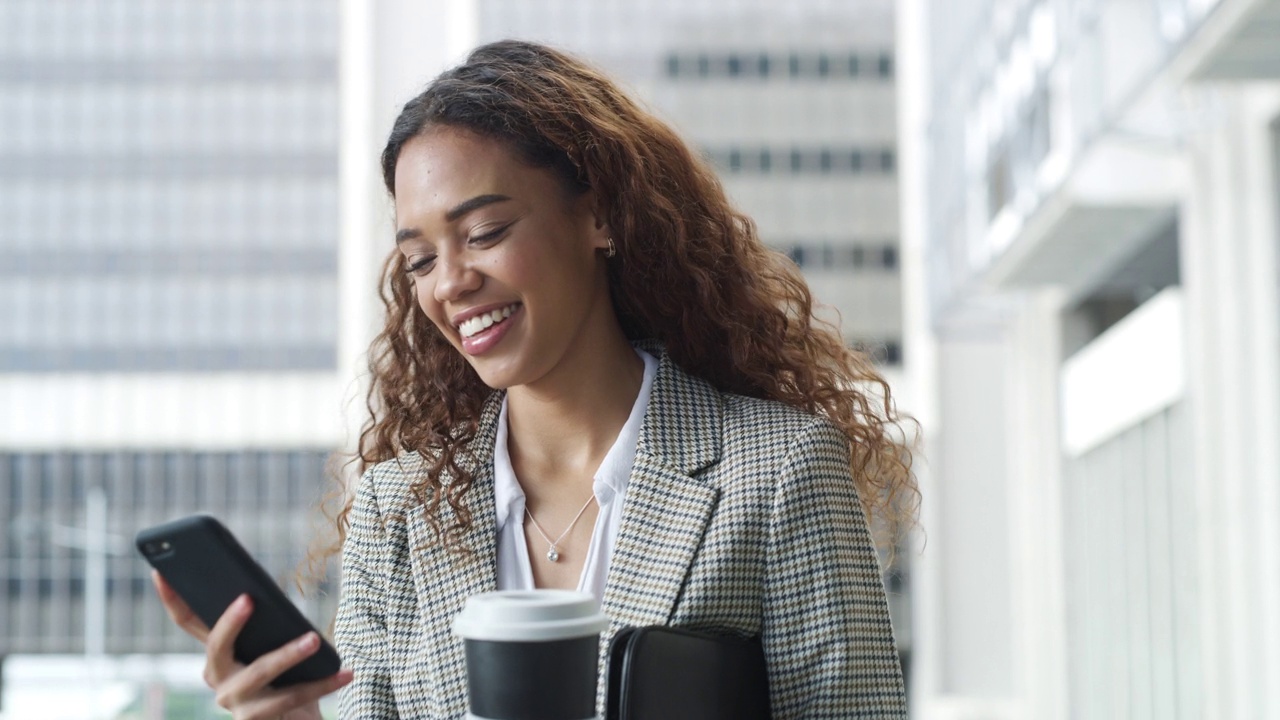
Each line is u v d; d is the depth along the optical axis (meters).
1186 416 9.32
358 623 1.61
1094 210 8.96
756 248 1.77
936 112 12.23
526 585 1.52
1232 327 7.52
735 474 1.50
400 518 1.60
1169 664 9.84
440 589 1.54
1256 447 7.33
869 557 1.52
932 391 19.47
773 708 1.48
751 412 1.57
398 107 1.74
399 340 1.78
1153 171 8.51
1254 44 6.14
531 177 1.46
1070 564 12.93
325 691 1.27
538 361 1.46
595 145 1.53
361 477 1.68
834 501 1.50
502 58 1.60
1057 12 7.83
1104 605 11.84
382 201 1.86
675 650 1.36
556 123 1.50
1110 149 8.18
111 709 37.88
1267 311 7.26
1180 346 9.42
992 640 18.92
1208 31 5.95
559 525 1.54
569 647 1.12
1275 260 7.22
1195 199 7.93
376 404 1.81
